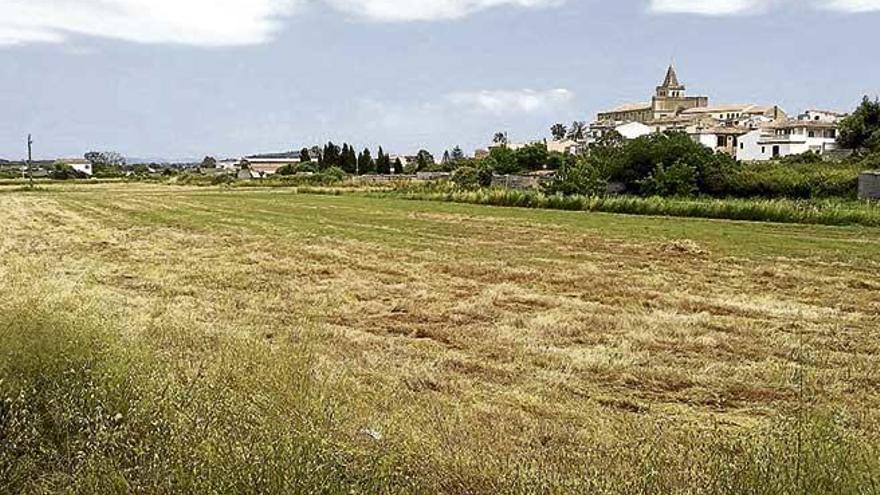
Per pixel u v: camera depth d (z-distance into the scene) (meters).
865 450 4.82
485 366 9.52
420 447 5.29
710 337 11.43
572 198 45.12
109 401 5.27
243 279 17.28
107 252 23.09
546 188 54.81
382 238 27.94
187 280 17.06
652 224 34.31
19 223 34.78
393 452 4.96
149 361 6.27
